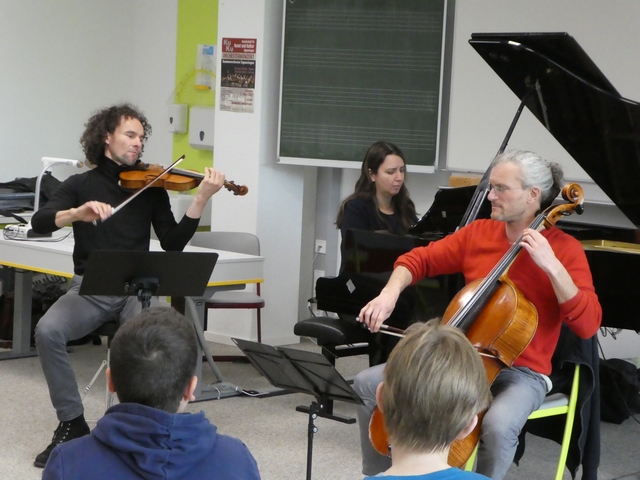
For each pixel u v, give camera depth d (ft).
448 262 9.78
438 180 17.39
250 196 17.85
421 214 17.65
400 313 11.51
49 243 14.48
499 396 8.63
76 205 12.12
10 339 17.28
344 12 16.93
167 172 12.10
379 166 13.66
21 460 11.19
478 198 10.47
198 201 12.16
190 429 5.01
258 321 16.71
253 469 5.26
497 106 15.67
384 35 16.72
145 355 5.07
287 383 8.66
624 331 15.79
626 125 9.61
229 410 13.58
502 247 9.31
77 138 21.58
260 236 17.92
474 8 15.81
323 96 17.20
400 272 9.73
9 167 20.49
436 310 11.12
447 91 16.83
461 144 16.15
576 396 9.53
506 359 8.54
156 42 21.62
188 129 20.94
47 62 20.81
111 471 4.95
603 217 15.29
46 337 11.27
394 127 16.83
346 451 11.95
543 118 10.52
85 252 12.01
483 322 8.61
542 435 10.09
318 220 19.10
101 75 21.76
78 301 11.76
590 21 14.67
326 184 18.89
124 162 12.17
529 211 9.06
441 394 4.67
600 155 10.46
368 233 11.96
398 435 4.78
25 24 20.31
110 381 5.24
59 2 20.84
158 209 12.55
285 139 17.51
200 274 10.73
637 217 11.34
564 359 9.48
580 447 9.54
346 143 17.16
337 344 12.66
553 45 9.12
